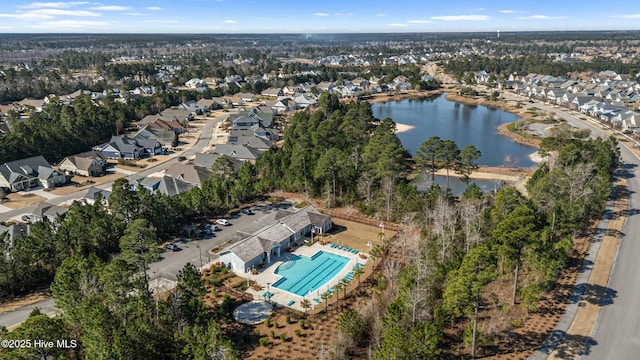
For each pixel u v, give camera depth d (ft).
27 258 184.55
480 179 320.91
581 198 216.95
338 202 270.26
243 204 274.16
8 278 180.75
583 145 312.29
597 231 215.92
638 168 318.24
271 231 216.13
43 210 253.65
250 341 151.12
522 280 171.32
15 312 171.83
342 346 141.59
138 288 148.66
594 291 167.22
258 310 168.86
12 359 116.67
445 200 228.22
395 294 163.12
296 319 162.71
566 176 220.23
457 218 206.28
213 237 231.50
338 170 270.46
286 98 627.05
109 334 131.64
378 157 281.13
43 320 128.47
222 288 184.24
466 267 135.54
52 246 197.16
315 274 195.83
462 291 127.44
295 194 288.51
